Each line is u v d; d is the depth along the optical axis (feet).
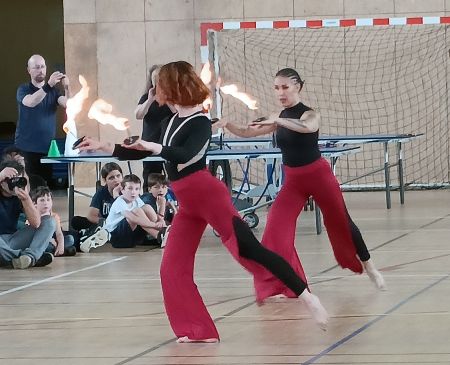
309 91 65.98
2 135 91.76
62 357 18.62
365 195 61.67
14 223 34.53
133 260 34.88
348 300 24.16
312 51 65.72
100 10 66.85
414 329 20.08
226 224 19.08
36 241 33.65
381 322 21.02
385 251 34.22
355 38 65.31
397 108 65.36
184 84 19.10
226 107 65.87
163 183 39.91
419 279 27.27
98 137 66.74
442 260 31.27
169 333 20.79
